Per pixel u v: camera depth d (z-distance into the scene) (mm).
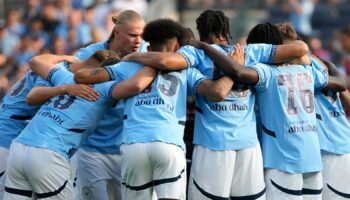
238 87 28281
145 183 27531
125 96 27594
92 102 28172
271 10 72125
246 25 71312
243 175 28125
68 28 64875
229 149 27844
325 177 30641
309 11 72562
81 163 31281
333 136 30500
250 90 28594
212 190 27953
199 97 28391
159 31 28156
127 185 27688
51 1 67625
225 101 28094
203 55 28281
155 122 27203
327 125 30531
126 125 27609
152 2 72688
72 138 28266
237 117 28094
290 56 28609
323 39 71688
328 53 64750
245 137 28062
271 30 29438
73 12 65875
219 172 27844
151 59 27500
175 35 28234
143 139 27016
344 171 30578
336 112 30688
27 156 27828
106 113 30953
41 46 64938
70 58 30500
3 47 65812
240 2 73750
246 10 72812
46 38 65875
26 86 30688
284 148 28703
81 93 28172
